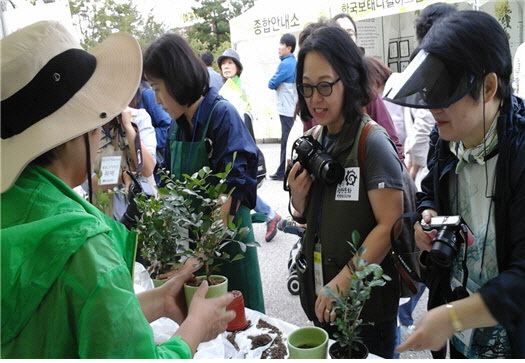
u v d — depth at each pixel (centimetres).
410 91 100
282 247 411
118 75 93
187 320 98
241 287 191
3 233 70
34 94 78
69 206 79
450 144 122
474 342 118
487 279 114
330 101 138
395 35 699
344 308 107
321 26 144
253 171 189
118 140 224
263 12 679
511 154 101
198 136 186
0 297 69
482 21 95
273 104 855
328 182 139
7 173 77
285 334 138
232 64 502
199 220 134
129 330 72
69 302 72
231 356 127
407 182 153
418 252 144
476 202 116
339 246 142
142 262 191
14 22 215
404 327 235
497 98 104
